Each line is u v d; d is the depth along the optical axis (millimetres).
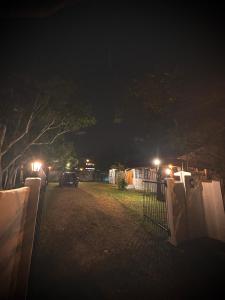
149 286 4836
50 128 18219
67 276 5211
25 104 14961
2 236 3148
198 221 8062
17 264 3996
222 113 7566
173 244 7449
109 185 37938
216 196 7586
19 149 19672
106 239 8039
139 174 30047
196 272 5516
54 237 8102
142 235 8555
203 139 7723
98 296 4418
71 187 32125
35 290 4559
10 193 3416
